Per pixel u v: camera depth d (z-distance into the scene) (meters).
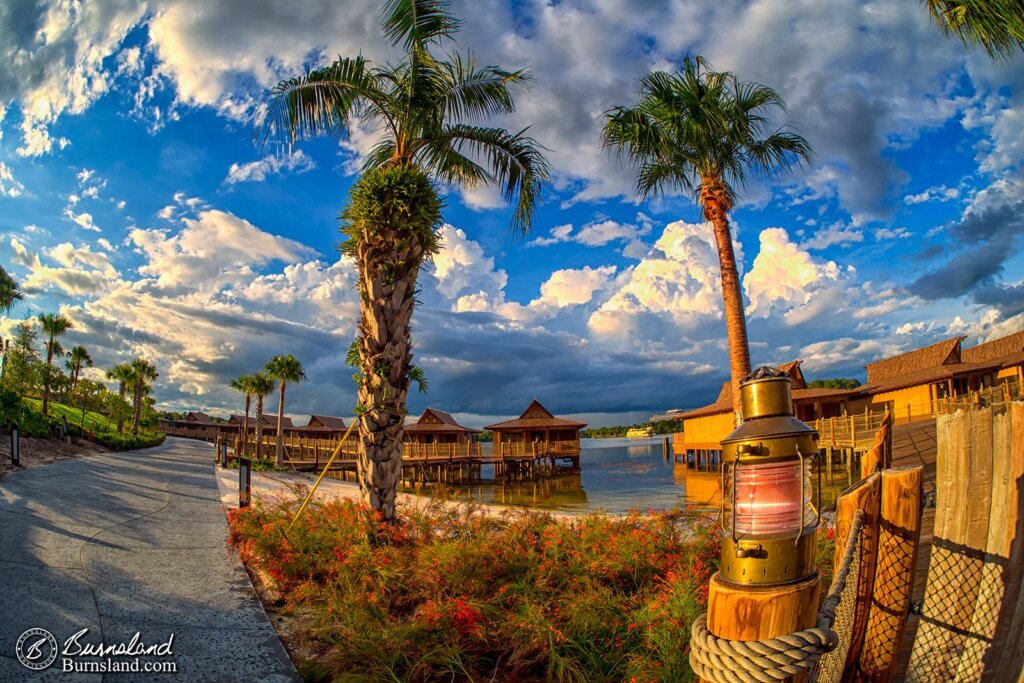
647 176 14.74
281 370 41.97
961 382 33.84
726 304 13.87
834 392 38.53
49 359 42.03
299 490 8.08
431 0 7.75
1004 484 2.07
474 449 45.94
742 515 1.22
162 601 5.01
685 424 51.81
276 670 3.89
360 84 7.75
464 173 9.01
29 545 6.10
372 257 7.20
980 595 2.11
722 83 13.60
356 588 4.88
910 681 2.35
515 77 8.37
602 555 5.19
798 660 1.11
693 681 3.20
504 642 4.16
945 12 6.09
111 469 16.16
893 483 2.12
